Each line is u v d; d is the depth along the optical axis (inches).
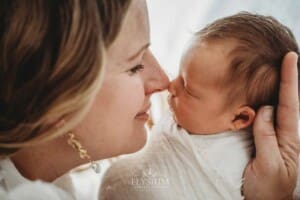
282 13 53.4
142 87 29.5
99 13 24.3
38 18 23.1
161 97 46.1
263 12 54.4
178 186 33.4
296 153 33.0
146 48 29.3
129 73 28.7
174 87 34.4
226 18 34.2
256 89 32.4
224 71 32.3
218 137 33.6
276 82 32.3
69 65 23.9
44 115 24.9
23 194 24.8
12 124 25.1
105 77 27.2
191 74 33.3
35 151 28.4
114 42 25.9
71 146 28.7
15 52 23.4
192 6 58.2
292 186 33.1
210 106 33.1
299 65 33.1
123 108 28.5
